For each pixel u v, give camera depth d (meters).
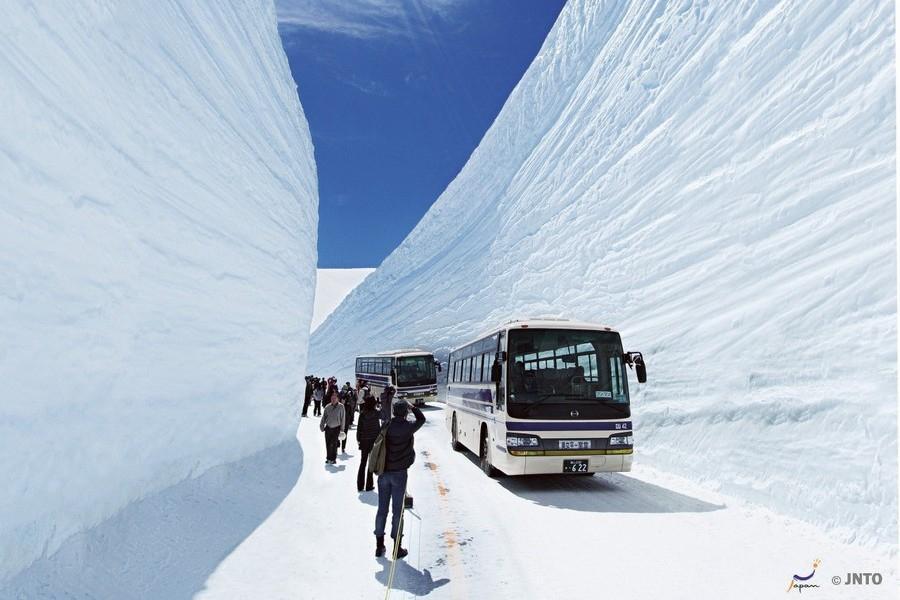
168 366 5.12
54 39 3.50
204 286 6.04
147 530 4.38
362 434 7.82
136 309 4.47
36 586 3.11
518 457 7.93
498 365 8.30
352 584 4.42
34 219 3.18
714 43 19.77
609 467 8.09
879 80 11.04
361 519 6.39
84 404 3.75
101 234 3.94
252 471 7.30
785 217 11.58
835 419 7.19
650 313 14.41
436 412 23.20
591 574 4.67
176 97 5.55
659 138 20.12
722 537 5.77
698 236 14.52
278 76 11.75
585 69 35.84
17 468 3.07
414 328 35.50
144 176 4.70
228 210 6.94
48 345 3.31
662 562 4.97
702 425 9.70
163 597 3.73
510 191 36.94
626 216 19.41
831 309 8.70
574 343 8.56
